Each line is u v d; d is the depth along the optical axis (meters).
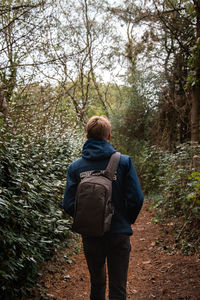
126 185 2.15
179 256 4.12
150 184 9.92
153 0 8.34
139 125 12.18
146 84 11.54
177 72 9.09
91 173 2.19
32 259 2.79
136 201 2.11
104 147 2.24
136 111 12.37
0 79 4.85
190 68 8.36
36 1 4.54
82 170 2.24
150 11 9.26
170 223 5.63
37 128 4.23
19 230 3.03
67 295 3.18
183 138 9.47
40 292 3.08
